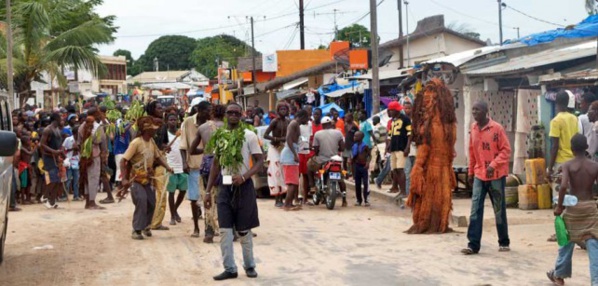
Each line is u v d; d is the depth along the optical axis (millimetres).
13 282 8594
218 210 8414
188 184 11445
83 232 12070
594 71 13219
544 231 11078
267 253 9984
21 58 34875
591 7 19109
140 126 11367
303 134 15539
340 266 9023
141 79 108688
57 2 38594
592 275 7285
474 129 9688
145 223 11328
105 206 15781
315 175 15359
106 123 18719
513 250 9781
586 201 7371
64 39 36844
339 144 15227
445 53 37750
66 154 16859
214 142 8406
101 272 9031
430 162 11477
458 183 15539
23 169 15969
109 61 83250
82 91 63219
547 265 8812
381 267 8906
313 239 11094
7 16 26859
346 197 16984
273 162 14883
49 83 47750
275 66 50000
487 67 16875
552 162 10414
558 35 16984
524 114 14141
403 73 25938
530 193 13414
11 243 11102
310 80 40094
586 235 7328
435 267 8844
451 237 11047
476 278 8211
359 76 28469
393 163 15352
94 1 44125
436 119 11406
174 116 13234
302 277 8445
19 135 15914
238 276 8562
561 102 10414
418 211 11570
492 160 9539
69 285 8391
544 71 15562
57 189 15469
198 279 8516
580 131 10602
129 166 11391
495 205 9656
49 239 11430
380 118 19734
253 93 45344
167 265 9367
